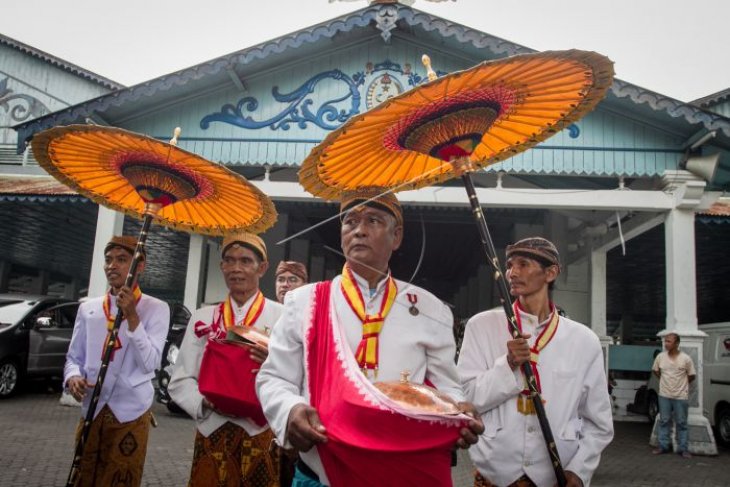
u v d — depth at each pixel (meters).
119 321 3.09
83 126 2.83
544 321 2.70
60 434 7.44
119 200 3.49
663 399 8.59
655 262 14.62
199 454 3.25
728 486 6.67
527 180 10.52
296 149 9.40
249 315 3.46
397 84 9.35
